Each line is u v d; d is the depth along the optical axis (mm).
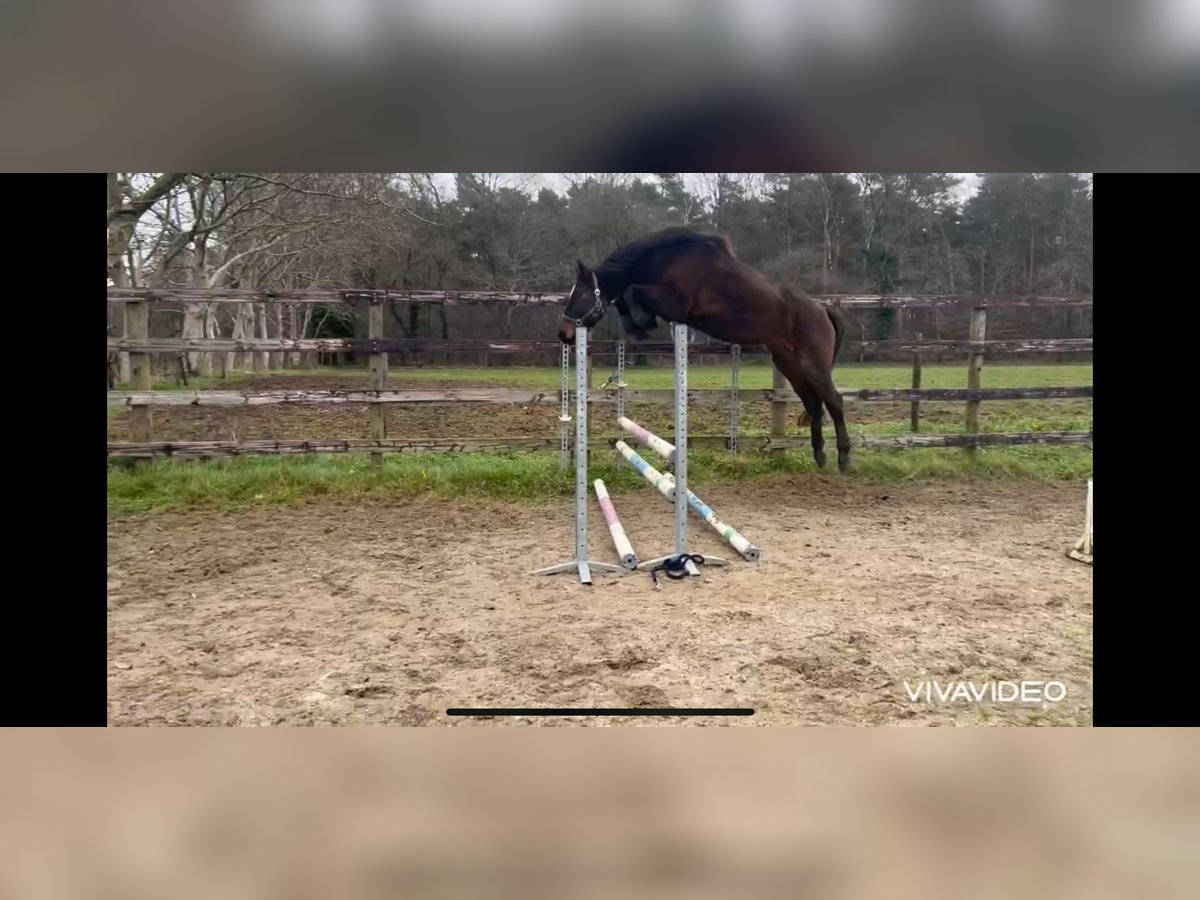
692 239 5398
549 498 5473
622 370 5984
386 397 5855
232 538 4441
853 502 5379
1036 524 4809
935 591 3500
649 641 2920
